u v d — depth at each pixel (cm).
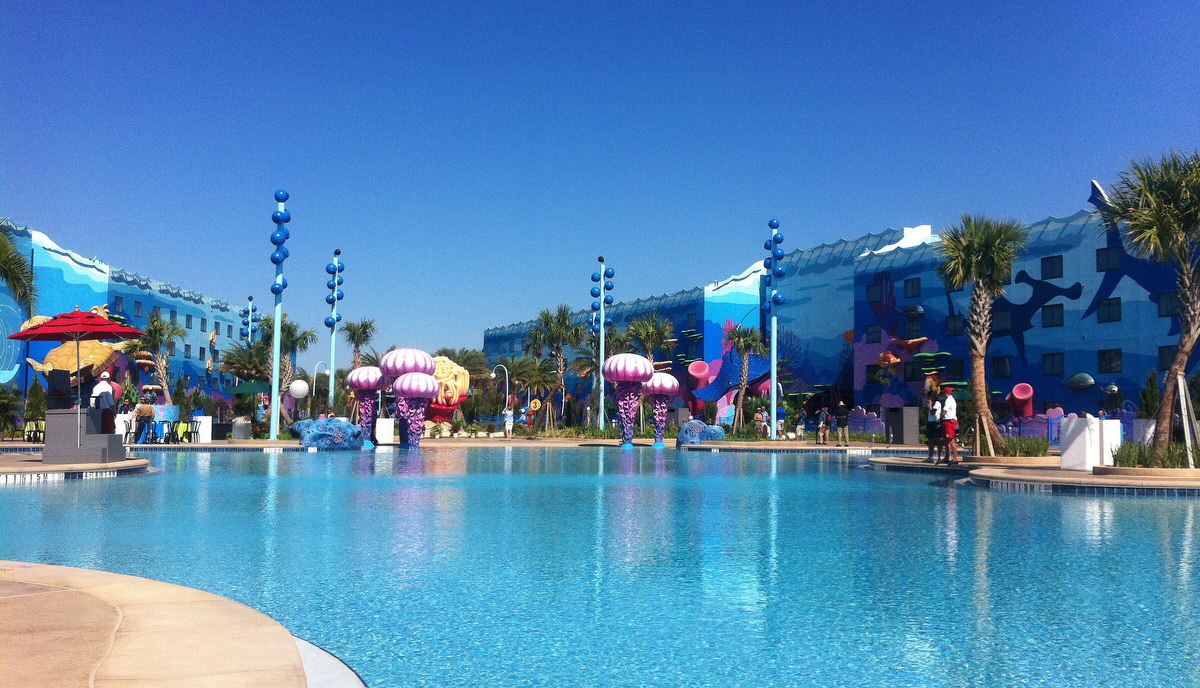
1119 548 838
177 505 1184
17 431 4131
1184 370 1753
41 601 517
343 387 7238
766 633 525
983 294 2652
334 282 4309
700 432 3744
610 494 1382
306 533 920
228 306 8594
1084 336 4734
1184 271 1780
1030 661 469
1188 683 432
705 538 896
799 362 6525
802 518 1072
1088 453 1695
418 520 1033
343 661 466
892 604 600
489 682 433
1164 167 1812
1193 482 1421
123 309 6494
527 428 5534
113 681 367
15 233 5528
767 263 3947
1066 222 4866
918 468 1997
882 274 5741
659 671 452
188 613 489
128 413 3144
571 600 609
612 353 6738
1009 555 798
